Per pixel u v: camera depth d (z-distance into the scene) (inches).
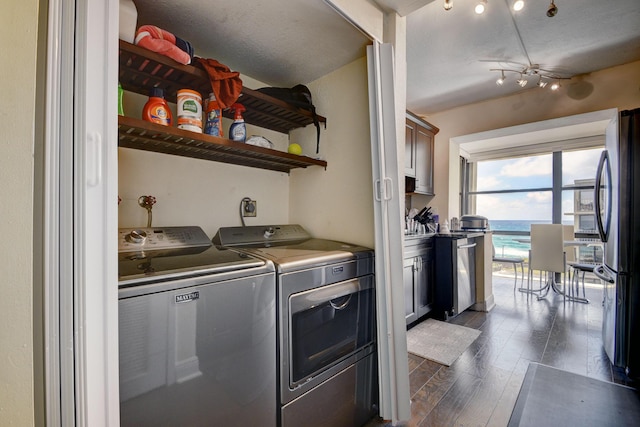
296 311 44.8
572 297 142.3
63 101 23.4
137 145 53.3
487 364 80.4
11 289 19.8
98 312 25.2
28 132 20.3
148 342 30.1
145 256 41.6
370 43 58.3
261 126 75.9
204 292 34.6
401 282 54.9
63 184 23.3
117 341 26.4
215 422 35.3
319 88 73.4
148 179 56.0
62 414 23.0
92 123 25.1
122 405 28.1
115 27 26.9
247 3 46.8
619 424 56.2
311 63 66.6
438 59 102.2
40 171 21.8
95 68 25.5
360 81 64.5
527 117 128.6
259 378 39.9
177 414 32.1
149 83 51.4
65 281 23.3
